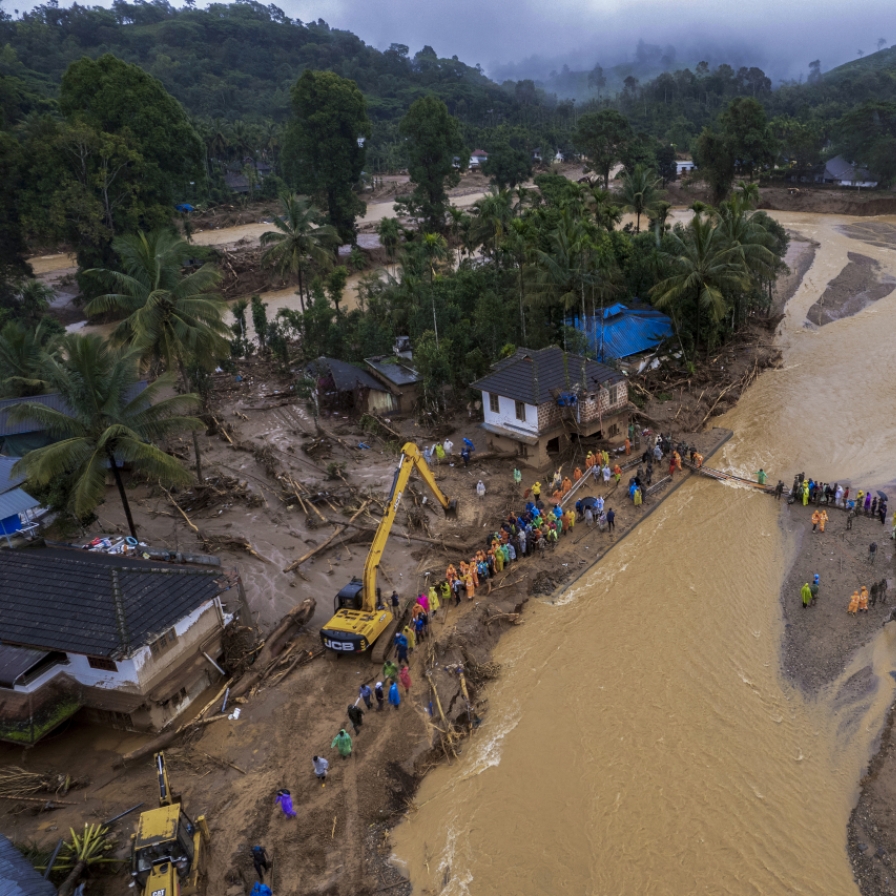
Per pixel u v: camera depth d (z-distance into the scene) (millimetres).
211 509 41938
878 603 31281
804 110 172000
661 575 34719
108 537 35906
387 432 51312
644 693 27688
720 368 59000
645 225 119188
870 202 120062
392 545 37062
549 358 45312
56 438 44438
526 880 20828
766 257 61250
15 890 17859
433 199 114750
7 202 76312
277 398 60281
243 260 104938
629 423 48094
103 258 82312
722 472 44031
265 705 26906
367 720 26094
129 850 21062
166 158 85812
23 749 25266
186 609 25766
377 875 20969
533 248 57656
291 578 34938
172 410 35094
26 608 25391
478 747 25641
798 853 21203
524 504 39781
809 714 26266
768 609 31969
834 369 59938
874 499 37688
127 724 25875
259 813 22453
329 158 101750
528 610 32938
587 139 121750
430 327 59594
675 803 23078
